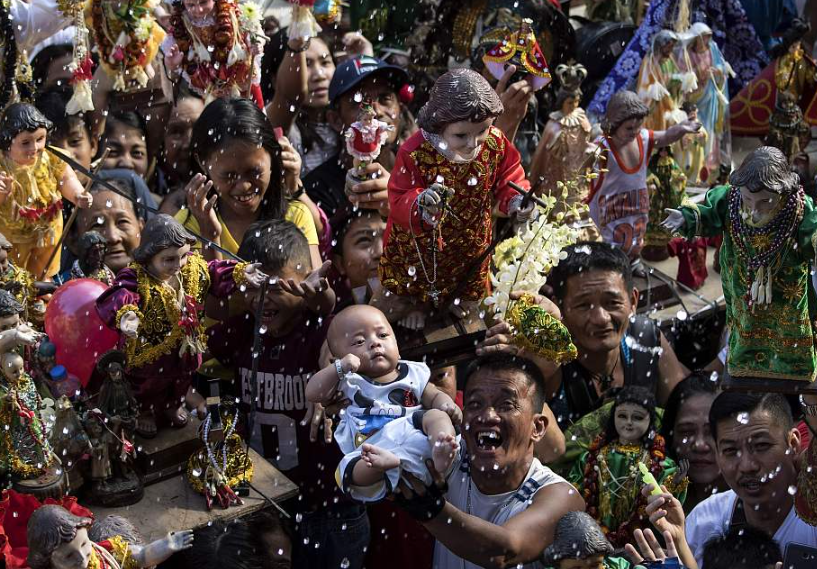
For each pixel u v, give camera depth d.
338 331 4.35
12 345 4.12
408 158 4.73
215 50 5.93
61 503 4.17
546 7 7.67
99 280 5.00
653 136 6.48
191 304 4.44
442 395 4.34
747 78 9.03
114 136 6.39
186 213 5.48
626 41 8.47
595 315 5.54
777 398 4.87
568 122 6.32
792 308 4.20
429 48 7.86
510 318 4.99
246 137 5.23
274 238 4.91
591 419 5.32
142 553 3.86
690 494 5.43
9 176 5.09
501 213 4.92
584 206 5.33
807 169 8.45
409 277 4.99
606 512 4.98
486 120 4.52
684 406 5.38
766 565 4.52
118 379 4.33
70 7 6.09
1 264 4.69
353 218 5.88
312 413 4.94
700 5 8.83
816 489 4.61
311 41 7.18
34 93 6.27
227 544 4.36
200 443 4.64
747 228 4.08
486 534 4.14
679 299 6.92
